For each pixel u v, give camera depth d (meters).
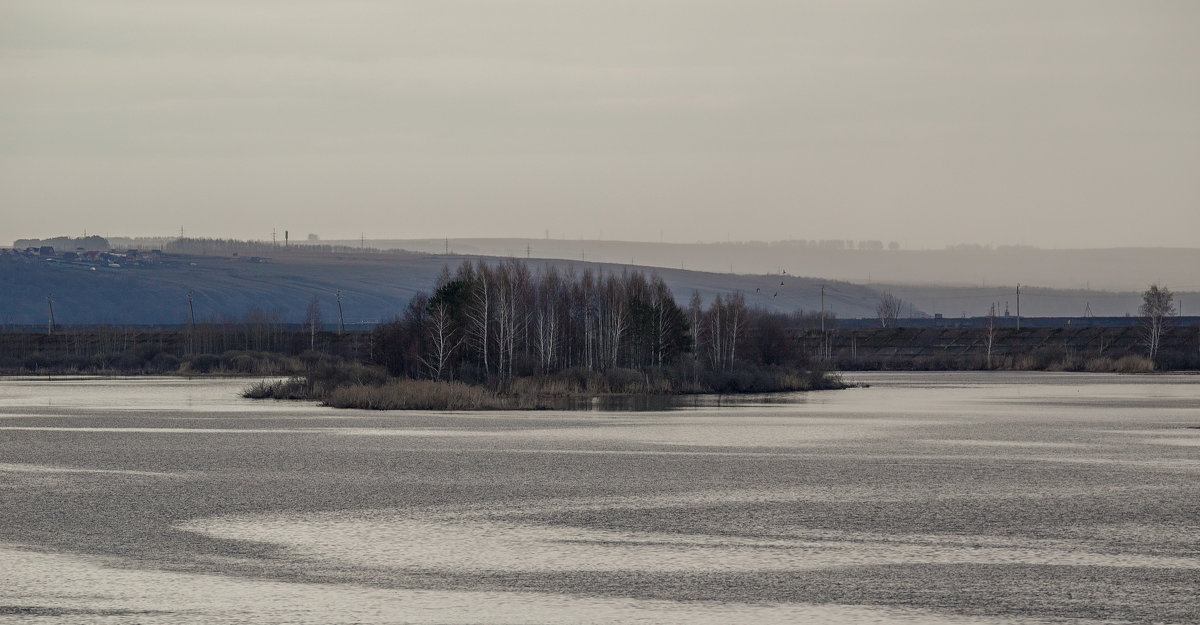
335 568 50.22
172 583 47.50
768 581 48.00
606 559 52.03
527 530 58.59
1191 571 49.84
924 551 53.72
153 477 77.12
